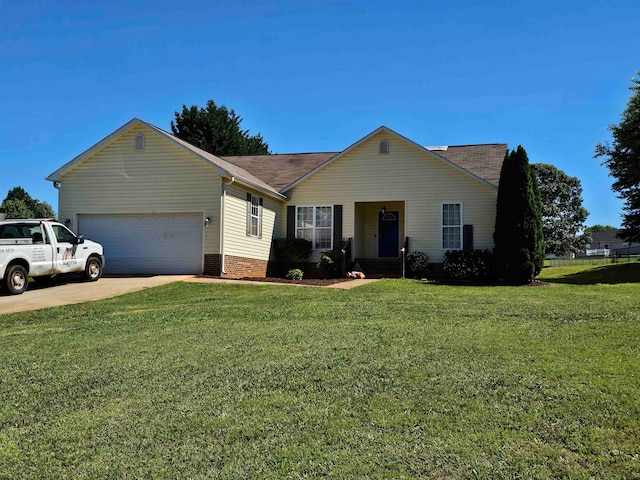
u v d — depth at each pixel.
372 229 23.41
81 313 11.84
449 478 3.88
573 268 27.77
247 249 19.91
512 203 18.08
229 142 45.31
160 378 6.32
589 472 3.87
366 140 21.62
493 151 23.88
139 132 19.31
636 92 22.41
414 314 10.01
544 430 4.51
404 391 5.51
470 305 11.15
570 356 6.51
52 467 4.29
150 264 19.03
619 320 8.91
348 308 10.91
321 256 21.12
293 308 11.09
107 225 19.52
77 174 19.73
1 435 4.90
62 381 6.37
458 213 20.75
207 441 4.61
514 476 3.85
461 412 4.93
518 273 17.73
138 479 4.06
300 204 22.33
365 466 4.07
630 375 5.69
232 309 11.21
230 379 6.16
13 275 14.77
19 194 57.69
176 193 18.84
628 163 23.75
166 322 9.86
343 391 5.60
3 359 7.49
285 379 6.07
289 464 4.16
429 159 21.06
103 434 4.84
